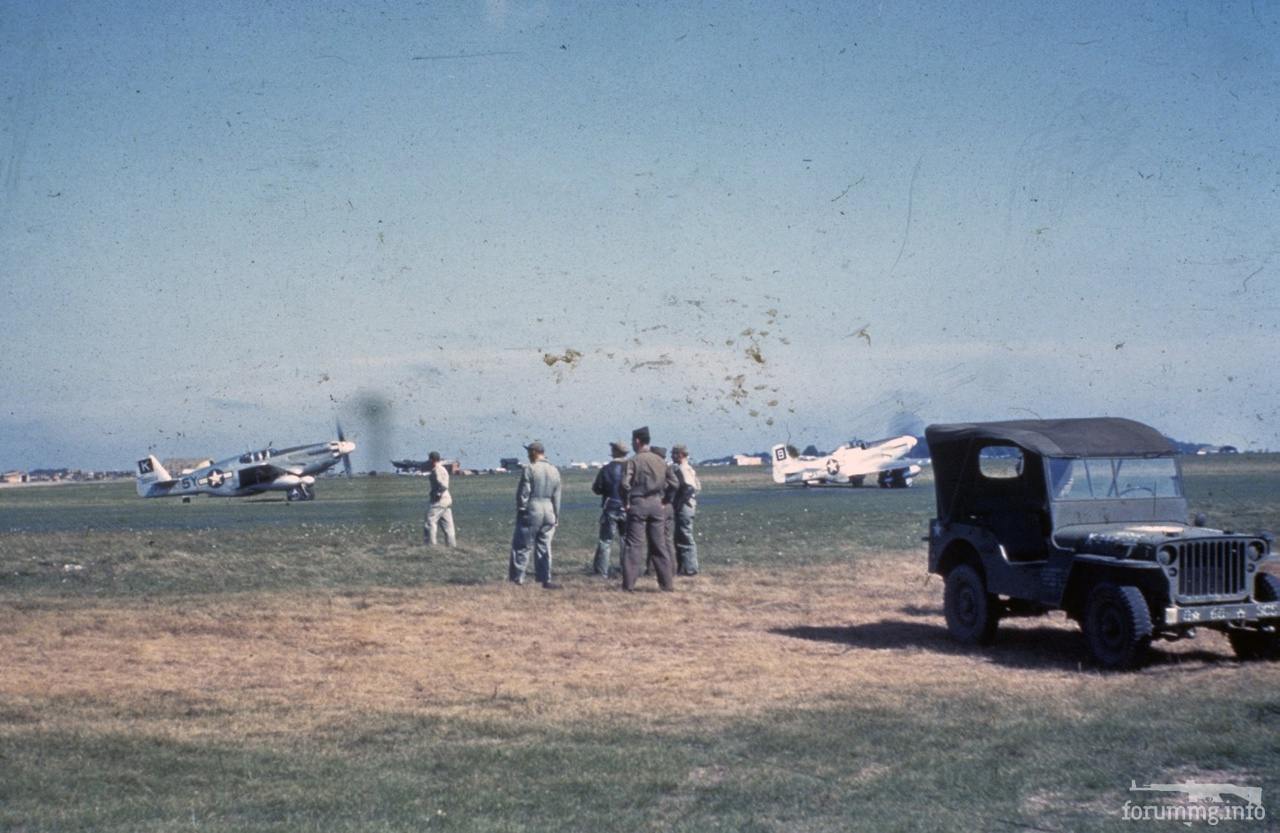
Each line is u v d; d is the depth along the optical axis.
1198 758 6.78
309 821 5.78
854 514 34.12
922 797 6.12
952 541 12.00
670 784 6.41
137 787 6.43
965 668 10.13
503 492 68.75
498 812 5.95
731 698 8.73
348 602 14.74
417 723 7.93
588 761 6.89
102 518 41.19
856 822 5.71
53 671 10.05
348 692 9.05
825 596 15.30
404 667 10.18
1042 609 11.64
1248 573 10.06
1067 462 11.09
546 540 16.84
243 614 13.59
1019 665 10.32
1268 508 30.83
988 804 5.97
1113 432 11.62
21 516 45.50
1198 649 11.05
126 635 12.10
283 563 20.38
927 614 13.73
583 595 15.38
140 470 62.19
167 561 20.98
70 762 6.91
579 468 177.12
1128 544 10.07
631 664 10.30
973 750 7.04
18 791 6.33
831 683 9.34
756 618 13.34
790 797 6.16
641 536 16.00
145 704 8.58
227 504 54.59
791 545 23.14
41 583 17.48
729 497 50.00
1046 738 7.30
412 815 5.88
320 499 60.19
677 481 17.81
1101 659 10.06
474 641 11.66
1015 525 11.72
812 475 62.72
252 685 9.38
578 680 9.48
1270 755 6.79
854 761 6.86
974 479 12.08
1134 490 11.27
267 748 7.25
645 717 8.09
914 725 7.71
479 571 18.86
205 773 6.70
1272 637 10.20
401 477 121.19
